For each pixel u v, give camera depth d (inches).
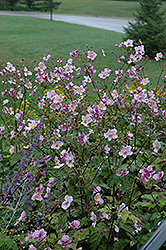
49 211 86.2
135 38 498.0
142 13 497.0
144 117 133.4
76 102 111.0
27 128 95.4
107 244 82.1
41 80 126.9
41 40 611.8
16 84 130.2
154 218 86.7
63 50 511.5
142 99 101.3
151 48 487.5
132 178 100.6
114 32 778.8
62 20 1054.4
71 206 91.1
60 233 77.1
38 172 90.5
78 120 119.8
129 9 1622.8
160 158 106.1
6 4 1451.8
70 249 82.8
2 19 987.9
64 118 103.1
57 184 96.6
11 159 105.9
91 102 137.1
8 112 122.5
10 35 672.4
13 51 494.3
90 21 1059.9
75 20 1078.4
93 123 106.0
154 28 476.4
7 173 109.0
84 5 1807.3
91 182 90.2
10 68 128.8
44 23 927.7
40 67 126.5
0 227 84.7
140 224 87.1
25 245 81.9
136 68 144.9
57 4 1530.5
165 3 1307.8
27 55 465.4
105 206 85.7
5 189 90.1
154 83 305.6
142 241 83.3
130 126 122.2
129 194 96.0
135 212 90.6
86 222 87.0
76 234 78.0
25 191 94.7
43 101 115.3
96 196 80.8
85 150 108.5
